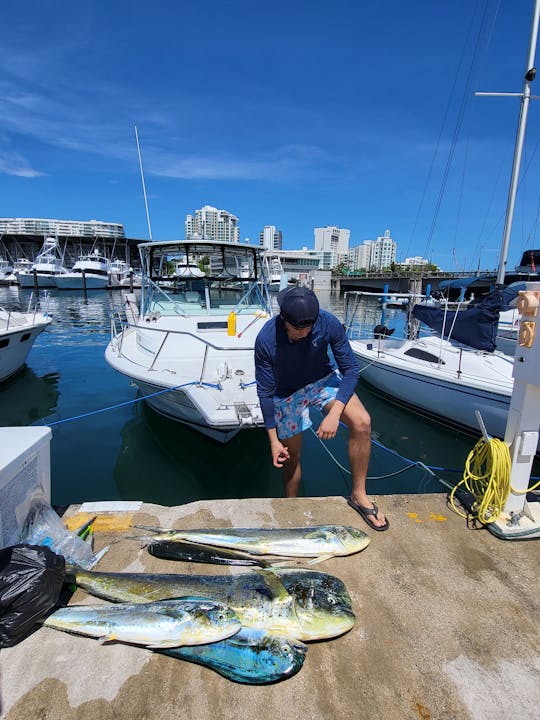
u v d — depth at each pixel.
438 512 2.67
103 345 13.77
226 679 1.58
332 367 2.68
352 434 2.50
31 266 48.09
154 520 2.59
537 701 1.51
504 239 8.92
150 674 1.59
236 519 2.60
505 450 2.45
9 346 9.15
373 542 2.38
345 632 1.77
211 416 4.25
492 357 7.02
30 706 1.46
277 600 1.85
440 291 12.34
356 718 1.46
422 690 1.55
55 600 1.78
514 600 1.98
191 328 6.16
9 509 1.90
